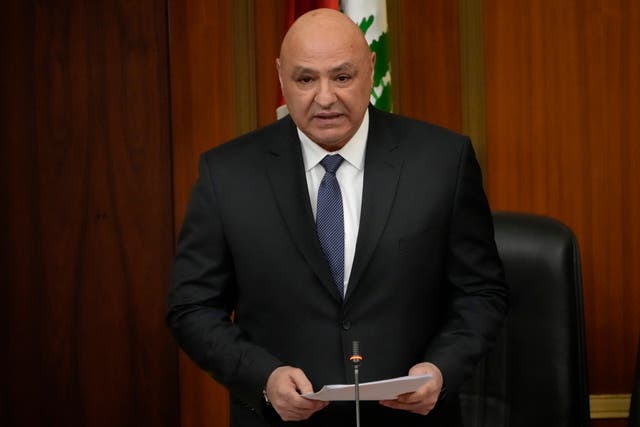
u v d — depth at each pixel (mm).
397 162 5441
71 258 9789
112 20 9586
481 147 9508
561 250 6324
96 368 9898
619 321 9578
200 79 9539
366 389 4441
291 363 5309
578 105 9461
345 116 5121
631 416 6227
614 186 9508
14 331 9812
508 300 5605
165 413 9984
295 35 5121
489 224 5613
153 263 9828
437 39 9461
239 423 5535
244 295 5441
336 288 5281
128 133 9680
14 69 9594
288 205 5367
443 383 5059
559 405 6258
